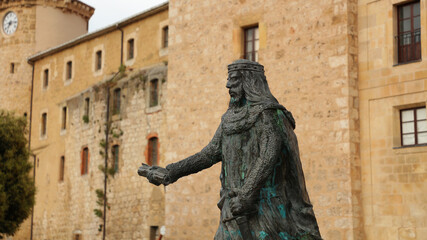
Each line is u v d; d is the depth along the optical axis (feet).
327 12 73.82
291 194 17.34
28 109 160.15
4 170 112.16
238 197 16.70
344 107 71.00
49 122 151.74
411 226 66.59
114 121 127.03
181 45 89.61
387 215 68.54
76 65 143.02
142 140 119.24
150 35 120.78
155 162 116.57
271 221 16.72
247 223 16.71
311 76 74.23
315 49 74.33
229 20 84.43
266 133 16.89
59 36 166.71
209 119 85.05
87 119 135.74
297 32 76.23
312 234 17.21
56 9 167.12
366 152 71.05
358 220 69.51
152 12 119.34
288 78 76.33
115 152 126.72
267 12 79.82
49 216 146.82
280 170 17.16
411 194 67.05
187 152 86.94
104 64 132.57
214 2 86.48
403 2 70.64
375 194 69.77
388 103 70.28
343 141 70.44
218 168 82.79
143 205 116.47
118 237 121.60
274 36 78.59
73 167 139.74
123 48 127.44
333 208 70.08
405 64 69.41
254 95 17.43
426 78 67.77
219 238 17.49
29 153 118.11
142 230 115.85
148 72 119.75
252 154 17.15
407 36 70.74
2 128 113.91
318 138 72.49
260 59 79.56
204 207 83.51
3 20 167.32
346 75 71.36
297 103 75.00
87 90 137.18
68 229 138.72
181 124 88.12
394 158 68.85
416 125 68.74
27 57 161.79
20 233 152.35
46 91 154.20
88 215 131.13
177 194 86.89
